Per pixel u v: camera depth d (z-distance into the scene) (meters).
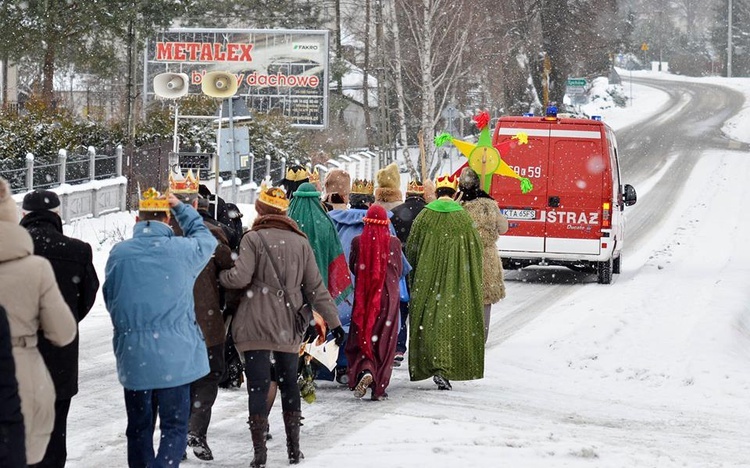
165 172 36.19
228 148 25.75
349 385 12.78
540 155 23.77
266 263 9.68
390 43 61.12
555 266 27.06
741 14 179.00
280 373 9.76
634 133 82.38
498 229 15.82
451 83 59.94
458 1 59.84
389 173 15.03
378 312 12.60
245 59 52.03
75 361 8.32
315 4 68.50
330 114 66.75
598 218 23.66
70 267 8.30
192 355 8.59
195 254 8.70
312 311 10.17
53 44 43.09
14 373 5.88
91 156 33.06
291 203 11.87
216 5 64.75
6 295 6.95
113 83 61.44
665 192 48.84
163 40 51.84
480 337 13.57
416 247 13.77
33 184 30.48
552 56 77.62
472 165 18.44
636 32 190.50
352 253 12.72
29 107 36.28
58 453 8.30
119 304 8.45
